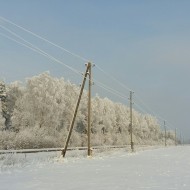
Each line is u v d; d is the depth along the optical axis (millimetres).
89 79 33469
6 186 10453
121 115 124625
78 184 10875
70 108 83125
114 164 21484
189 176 13422
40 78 72438
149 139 155875
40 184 10914
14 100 75438
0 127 63406
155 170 16531
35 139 53188
